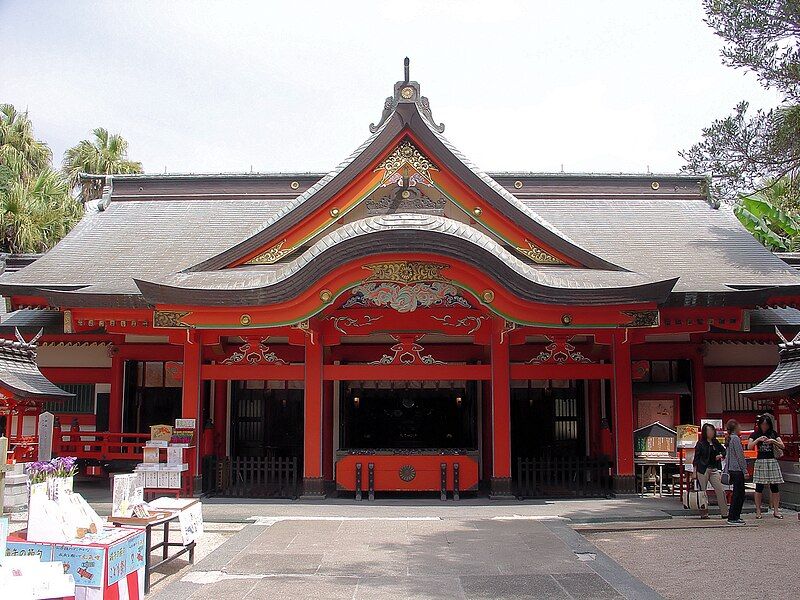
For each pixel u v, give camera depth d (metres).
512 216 14.40
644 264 16.36
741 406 18.31
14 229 29.78
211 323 13.95
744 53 17.72
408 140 14.46
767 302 15.27
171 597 7.74
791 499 13.25
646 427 15.46
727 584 8.24
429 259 13.29
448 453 14.53
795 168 19.28
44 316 18.20
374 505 13.59
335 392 17.92
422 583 8.19
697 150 19.45
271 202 20.72
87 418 18.59
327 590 7.94
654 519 12.41
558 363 14.78
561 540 10.32
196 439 14.62
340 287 13.56
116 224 19.56
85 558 7.03
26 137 37.72
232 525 12.00
